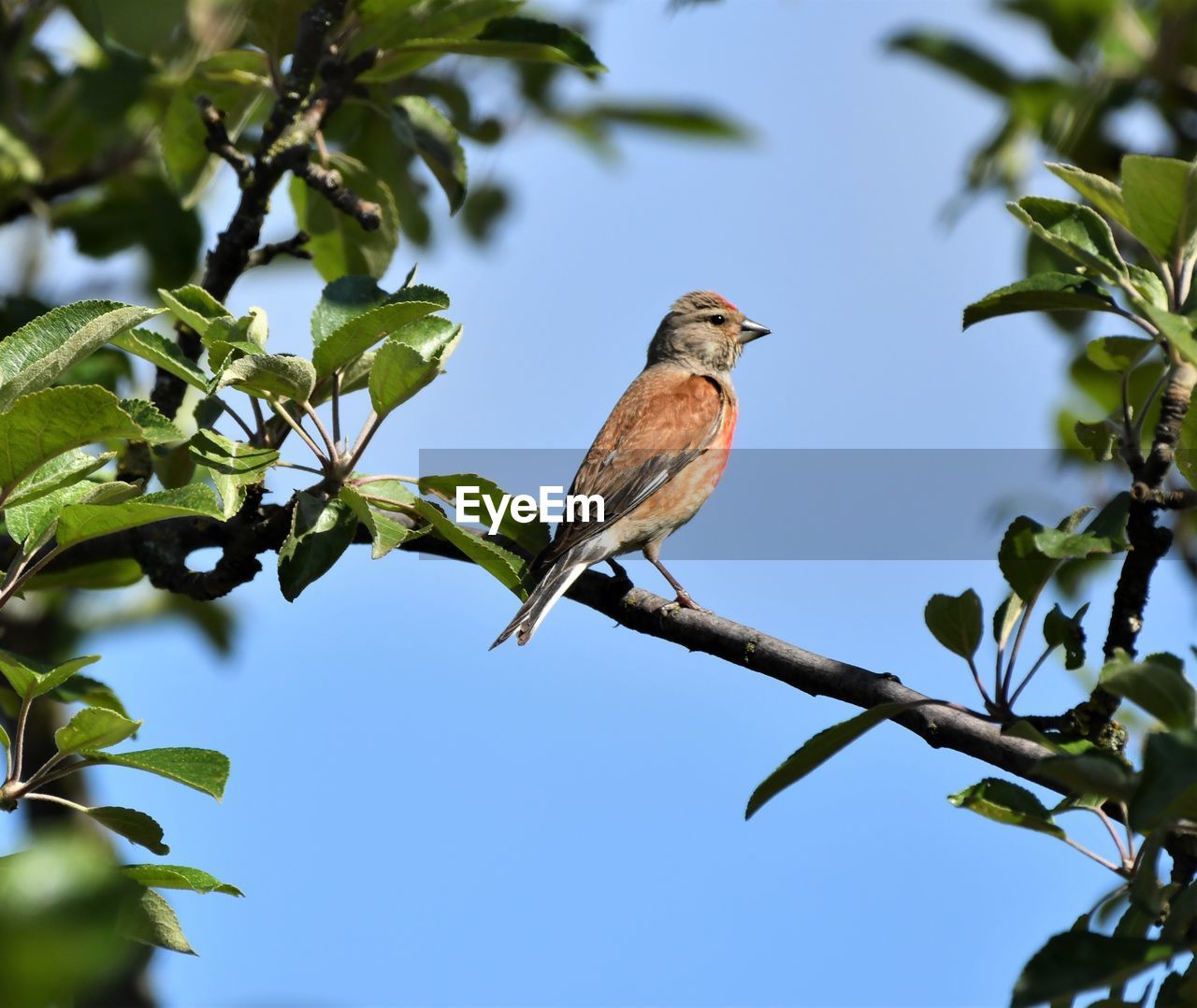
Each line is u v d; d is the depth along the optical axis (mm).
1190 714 5535
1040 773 5543
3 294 10477
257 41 9570
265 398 7312
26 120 10758
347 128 11156
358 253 10258
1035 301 7359
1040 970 5188
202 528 8703
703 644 8375
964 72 11031
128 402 7086
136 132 11164
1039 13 10961
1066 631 6988
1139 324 7180
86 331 6168
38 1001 2982
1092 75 10875
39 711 10117
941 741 7445
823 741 6309
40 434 5996
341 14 9258
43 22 10672
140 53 9484
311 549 7266
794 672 7996
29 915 3047
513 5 9172
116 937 3113
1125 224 7168
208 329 7328
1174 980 5949
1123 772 5445
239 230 9422
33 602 11609
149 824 6551
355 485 7586
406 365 6895
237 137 10070
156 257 11328
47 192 11008
